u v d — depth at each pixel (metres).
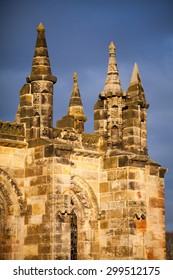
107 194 76.31
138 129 78.88
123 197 75.06
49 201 69.75
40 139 71.44
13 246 70.62
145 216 75.12
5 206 71.00
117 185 75.69
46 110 72.69
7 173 71.06
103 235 75.88
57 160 70.25
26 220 71.25
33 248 70.19
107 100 78.31
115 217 75.31
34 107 72.69
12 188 71.25
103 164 77.06
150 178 78.56
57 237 69.12
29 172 71.81
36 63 73.31
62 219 69.62
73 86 80.44
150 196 78.31
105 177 76.69
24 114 73.00
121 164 75.62
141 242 74.69
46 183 70.25
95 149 77.50
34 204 70.94
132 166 75.50
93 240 76.00
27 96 73.19
